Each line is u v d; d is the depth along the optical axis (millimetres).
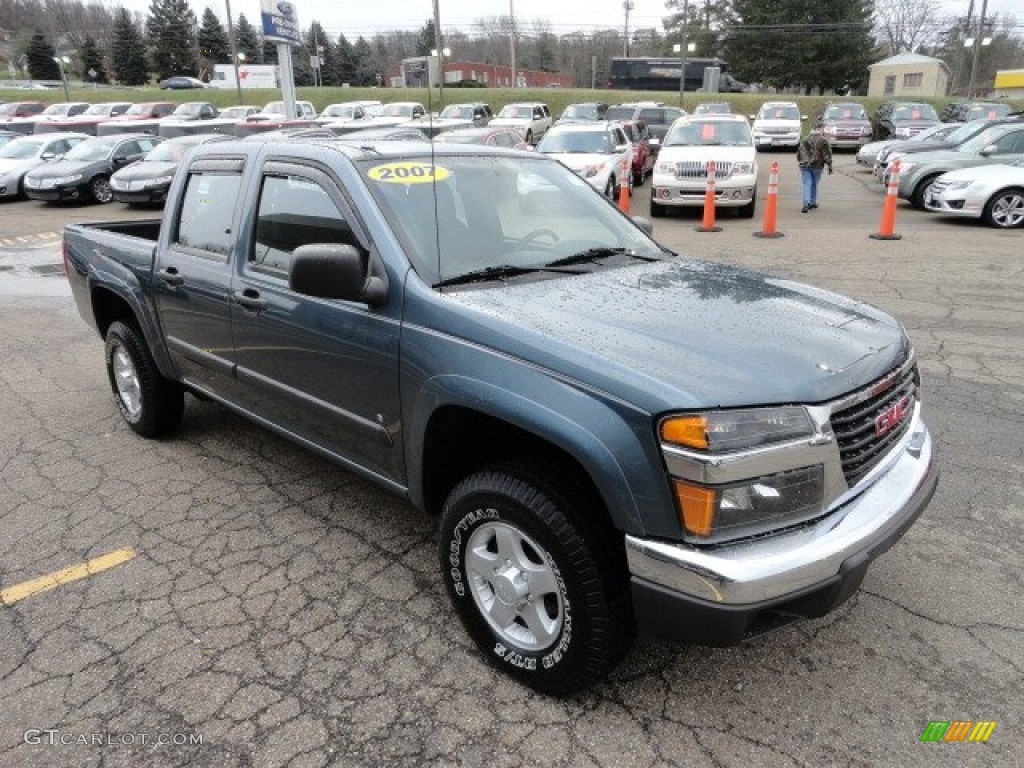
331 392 3305
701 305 2934
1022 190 12594
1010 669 2820
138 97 51562
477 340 2682
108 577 3430
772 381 2350
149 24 85812
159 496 4176
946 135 18469
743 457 2223
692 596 2248
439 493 3076
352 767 2432
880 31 74688
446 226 3246
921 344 6562
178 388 4809
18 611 3197
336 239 3273
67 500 4141
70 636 3041
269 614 3166
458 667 2865
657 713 2633
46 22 93062
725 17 61188
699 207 15719
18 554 3621
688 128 15438
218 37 90938
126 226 5504
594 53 79312
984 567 3428
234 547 3666
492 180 3662
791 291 3240
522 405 2494
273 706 2678
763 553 2258
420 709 2662
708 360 2434
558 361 2467
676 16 69250
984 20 54094
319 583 3379
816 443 2330
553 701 2695
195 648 2969
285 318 3414
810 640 2982
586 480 2545
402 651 2951
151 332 4469
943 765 2416
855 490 2527
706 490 2217
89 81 82812
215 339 3953
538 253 3426
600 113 29469
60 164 18531
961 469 4320
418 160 3500
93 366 6602
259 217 3686
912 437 2932
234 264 3773
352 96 48375
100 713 2648
